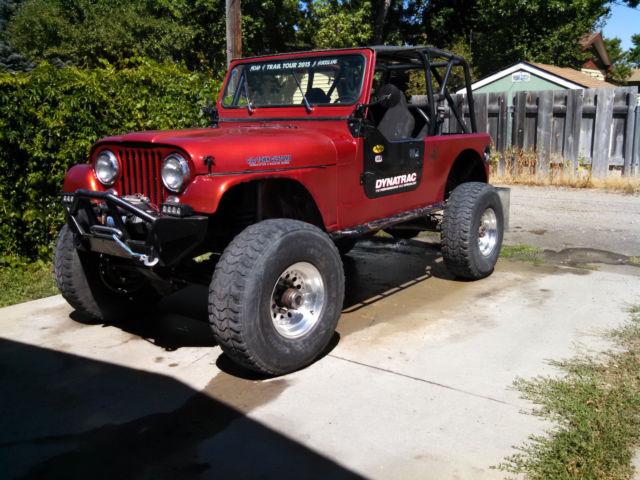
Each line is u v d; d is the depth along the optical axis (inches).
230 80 184.9
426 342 144.7
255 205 142.1
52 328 159.8
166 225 114.7
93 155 137.6
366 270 218.4
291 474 91.4
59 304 180.9
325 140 144.5
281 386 122.6
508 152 465.1
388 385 121.7
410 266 223.0
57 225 219.1
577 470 89.9
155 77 250.8
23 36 900.0
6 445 100.7
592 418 104.0
